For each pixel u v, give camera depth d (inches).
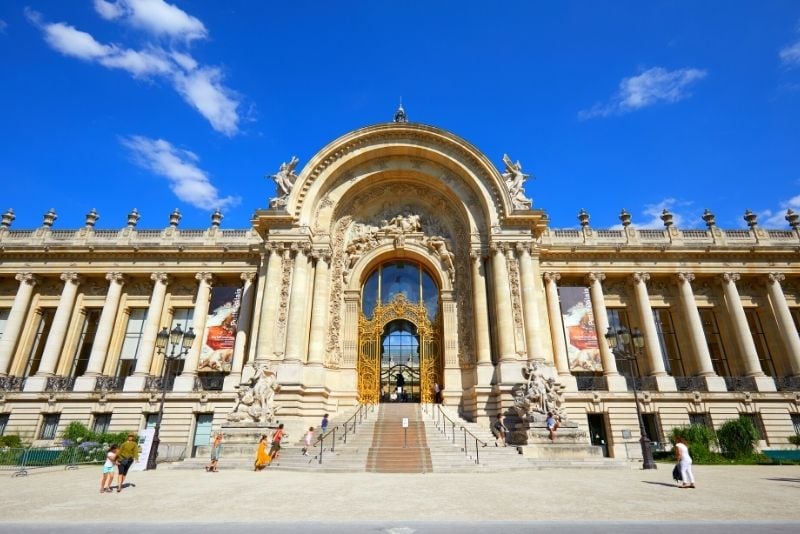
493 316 1187.3
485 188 1272.1
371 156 1343.5
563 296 1392.7
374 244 1368.1
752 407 1267.2
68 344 1422.2
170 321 1469.0
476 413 1085.8
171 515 391.5
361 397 1246.3
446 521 361.7
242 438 925.8
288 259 1206.9
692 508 418.9
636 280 1424.7
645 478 659.4
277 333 1141.7
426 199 1401.3
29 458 919.7
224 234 1521.9
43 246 1454.2
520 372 1077.1
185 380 1316.4
